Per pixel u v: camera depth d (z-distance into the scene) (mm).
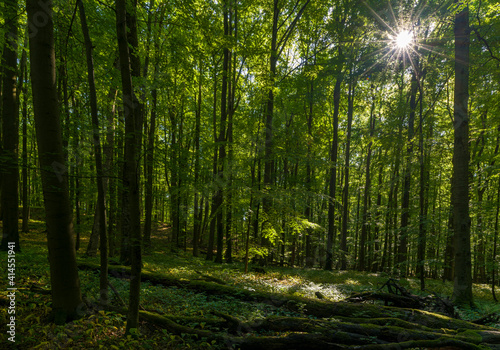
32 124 17172
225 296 6773
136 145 3986
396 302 6746
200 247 22984
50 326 4203
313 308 6133
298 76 15602
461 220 8609
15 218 9516
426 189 18094
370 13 13797
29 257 8352
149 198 15797
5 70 9602
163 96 15094
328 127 22047
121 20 3824
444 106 16438
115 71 9039
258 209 11938
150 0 10859
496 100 9695
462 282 8469
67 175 4336
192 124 21422
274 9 14281
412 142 12383
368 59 15703
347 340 4602
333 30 15422
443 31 13516
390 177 21859
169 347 4387
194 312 5734
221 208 11602
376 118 22531
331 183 17609
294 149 13359
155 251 16016
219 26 13672
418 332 4719
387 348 4203
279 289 8602
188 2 9633
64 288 4426
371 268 25891
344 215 19688
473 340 4520
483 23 9289
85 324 4383
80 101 11219
